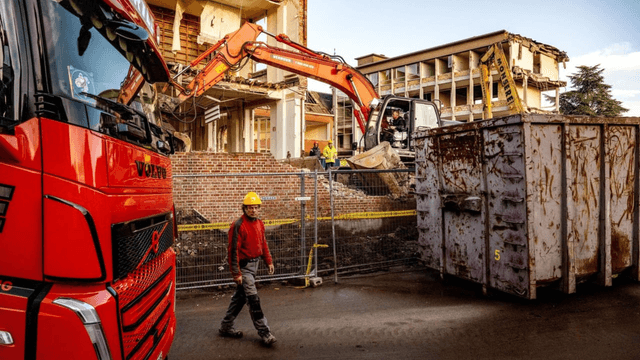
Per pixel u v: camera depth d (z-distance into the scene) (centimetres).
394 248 920
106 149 247
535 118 584
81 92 251
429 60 4622
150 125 338
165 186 366
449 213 721
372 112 1445
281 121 1958
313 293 693
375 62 5088
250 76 2300
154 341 308
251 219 502
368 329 528
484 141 642
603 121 628
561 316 559
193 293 696
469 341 488
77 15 258
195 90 1238
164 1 1841
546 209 594
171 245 385
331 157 1958
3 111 229
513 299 633
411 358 448
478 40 4147
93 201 235
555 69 4284
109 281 243
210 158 1014
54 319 226
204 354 462
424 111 1495
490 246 640
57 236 229
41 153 229
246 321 566
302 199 757
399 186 1206
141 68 343
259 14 2156
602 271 631
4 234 232
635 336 494
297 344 486
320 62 1438
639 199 656
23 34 231
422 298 656
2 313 229
